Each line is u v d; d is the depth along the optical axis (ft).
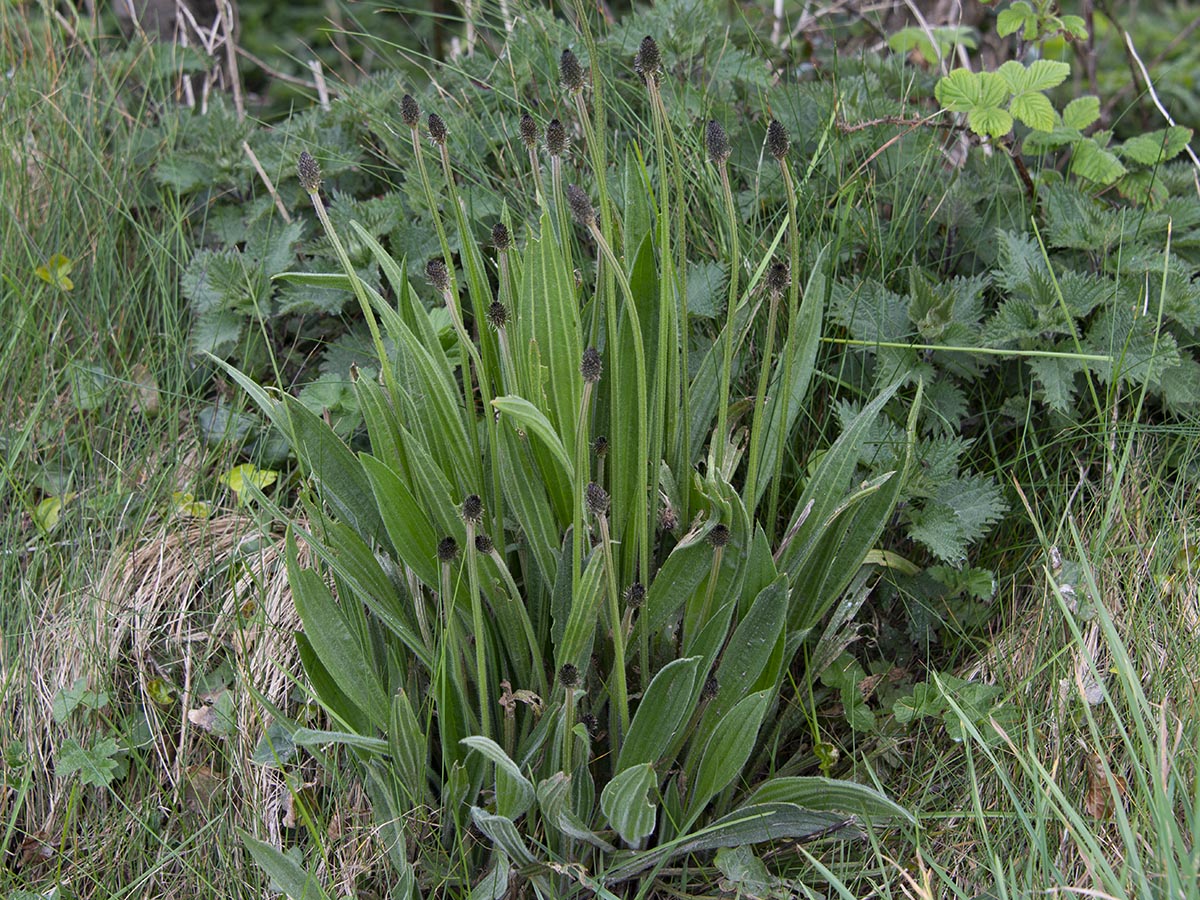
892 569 2.63
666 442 2.26
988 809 2.41
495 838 2.21
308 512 2.26
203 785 2.56
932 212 2.94
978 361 2.68
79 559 2.79
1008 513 2.75
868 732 2.53
